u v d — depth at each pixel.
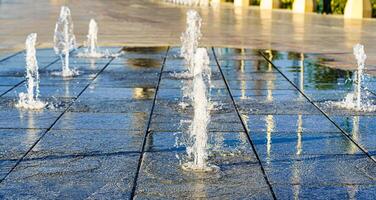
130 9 35.31
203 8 38.47
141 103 8.76
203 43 17.62
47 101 8.83
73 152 6.21
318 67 12.84
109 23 24.61
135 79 10.91
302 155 6.16
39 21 25.02
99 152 6.21
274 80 11.02
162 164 5.83
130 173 5.56
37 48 15.72
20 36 18.77
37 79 10.77
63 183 5.29
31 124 7.40
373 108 8.56
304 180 5.39
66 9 15.89
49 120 7.62
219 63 13.33
